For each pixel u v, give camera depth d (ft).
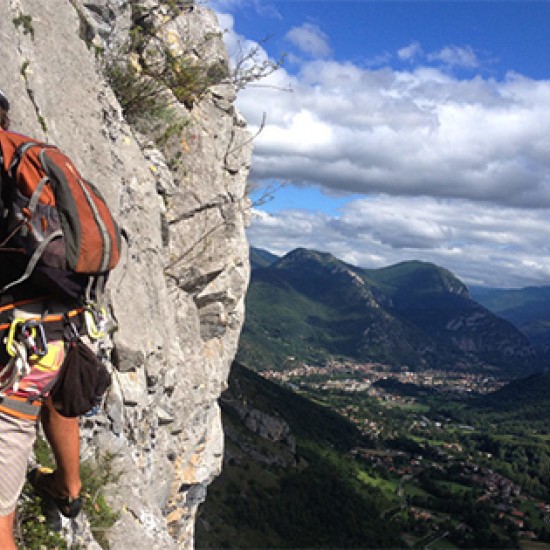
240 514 250.37
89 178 18.16
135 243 20.77
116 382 18.07
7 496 8.39
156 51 25.34
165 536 17.03
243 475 286.66
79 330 8.66
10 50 15.88
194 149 26.30
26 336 7.93
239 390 380.37
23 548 10.93
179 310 25.21
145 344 19.45
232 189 28.63
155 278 21.79
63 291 8.02
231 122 29.22
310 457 363.35
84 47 20.53
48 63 17.87
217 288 27.25
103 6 22.97
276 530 254.06
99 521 14.70
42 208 7.91
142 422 20.84
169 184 24.48
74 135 18.07
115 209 19.11
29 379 8.17
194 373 25.38
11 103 15.23
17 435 8.28
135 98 23.98
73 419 10.11
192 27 27.50
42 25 18.19
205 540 213.46
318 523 286.66
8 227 7.91
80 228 7.97
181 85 26.09
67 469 10.48
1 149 8.02
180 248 25.38
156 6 25.55
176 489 25.49
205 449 27.66
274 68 27.81
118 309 18.52
